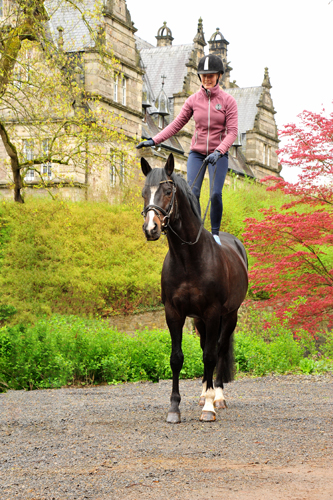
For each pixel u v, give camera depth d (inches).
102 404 298.8
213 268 234.8
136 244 935.0
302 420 240.2
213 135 266.1
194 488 145.9
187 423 234.7
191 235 230.2
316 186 502.9
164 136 263.4
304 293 528.7
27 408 285.6
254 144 2139.5
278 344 503.2
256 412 264.4
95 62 1211.2
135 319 887.1
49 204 937.5
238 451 184.2
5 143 825.5
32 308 797.2
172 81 1900.8
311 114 494.0
